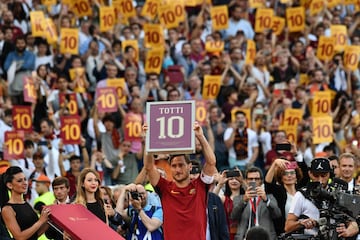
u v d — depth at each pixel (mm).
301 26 68438
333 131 60594
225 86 62312
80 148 54938
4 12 62625
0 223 38469
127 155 54469
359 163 45594
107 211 40188
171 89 59312
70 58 61156
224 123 59625
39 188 46625
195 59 65125
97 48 62094
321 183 38156
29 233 37031
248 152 56906
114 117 57250
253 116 58781
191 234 35438
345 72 67500
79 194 39000
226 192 42969
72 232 36000
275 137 56781
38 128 56875
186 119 34781
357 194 38188
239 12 69250
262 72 64938
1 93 57406
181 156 35438
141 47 66000
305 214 38156
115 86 58625
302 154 58188
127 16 65875
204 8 68562
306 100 62625
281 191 41438
